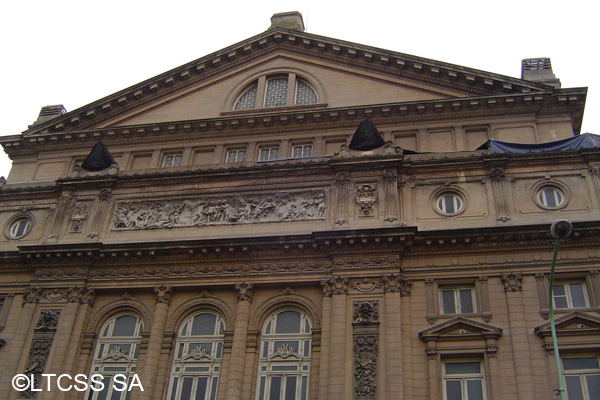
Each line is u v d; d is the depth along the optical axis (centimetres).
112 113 4128
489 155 3038
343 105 3822
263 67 4138
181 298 3034
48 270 3169
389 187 3044
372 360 2595
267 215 3138
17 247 3259
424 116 3641
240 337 2825
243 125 3831
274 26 4441
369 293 2775
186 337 2950
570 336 2536
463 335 2617
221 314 2973
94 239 3250
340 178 3128
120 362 2936
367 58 3931
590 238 2736
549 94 3503
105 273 3125
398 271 2797
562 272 2697
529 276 2722
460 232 2822
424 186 3077
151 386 2797
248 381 2741
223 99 4050
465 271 2788
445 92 3734
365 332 2667
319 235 2902
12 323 3103
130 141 3969
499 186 2986
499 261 2781
